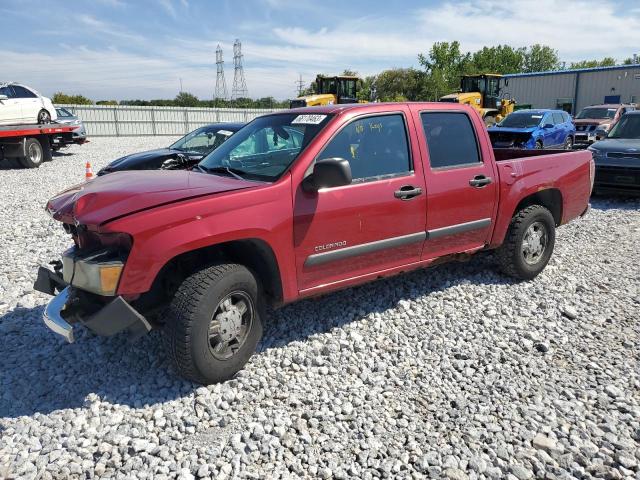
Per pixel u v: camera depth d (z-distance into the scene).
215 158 4.64
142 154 9.75
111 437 3.10
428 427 3.23
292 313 4.80
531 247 5.59
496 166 5.18
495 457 2.96
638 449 3.00
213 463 2.92
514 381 3.72
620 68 36.03
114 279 3.28
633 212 9.55
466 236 5.04
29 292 5.34
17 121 17.88
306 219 3.88
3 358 4.08
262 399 3.52
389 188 4.33
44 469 2.87
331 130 4.10
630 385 3.67
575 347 4.25
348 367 3.91
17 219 8.97
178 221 3.36
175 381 3.68
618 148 10.36
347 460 2.95
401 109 4.57
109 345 4.23
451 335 4.43
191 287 3.42
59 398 3.54
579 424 3.23
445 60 64.12
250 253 3.92
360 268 4.34
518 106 41.94
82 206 3.54
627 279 5.77
